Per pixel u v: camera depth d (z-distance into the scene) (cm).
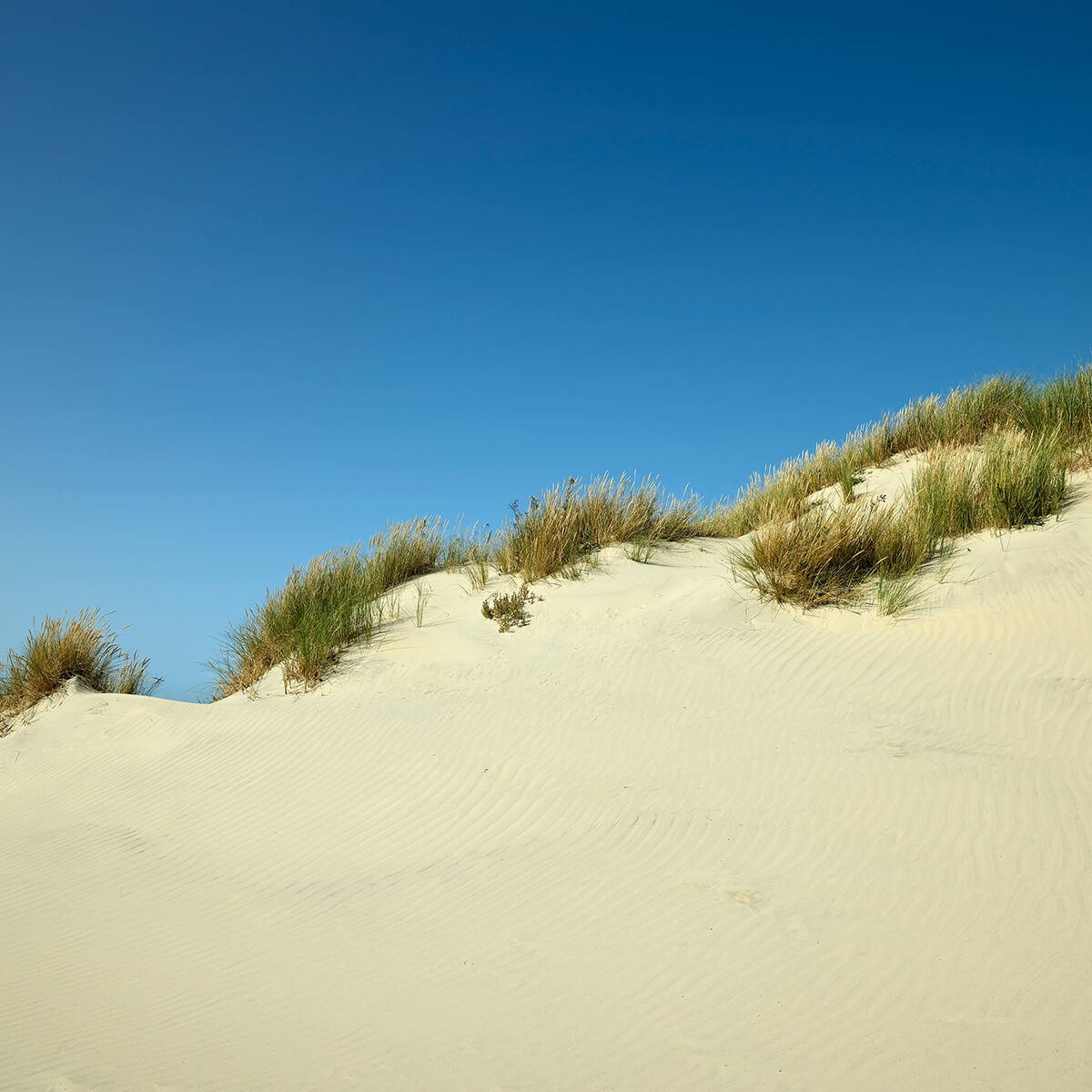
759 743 621
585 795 591
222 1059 363
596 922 440
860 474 1205
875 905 420
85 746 845
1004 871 433
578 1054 338
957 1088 299
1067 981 348
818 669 719
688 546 1071
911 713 630
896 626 762
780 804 536
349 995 405
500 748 681
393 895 505
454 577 1090
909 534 886
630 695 729
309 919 491
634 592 920
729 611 840
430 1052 350
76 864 614
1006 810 490
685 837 516
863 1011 346
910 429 1287
